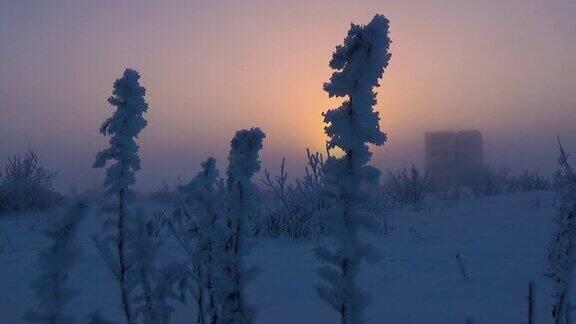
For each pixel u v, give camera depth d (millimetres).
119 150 1958
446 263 5418
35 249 6512
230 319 1797
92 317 1764
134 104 1994
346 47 1522
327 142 1552
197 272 2107
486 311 3455
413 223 9141
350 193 1529
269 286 4461
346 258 1530
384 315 3443
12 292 4203
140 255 1936
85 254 5488
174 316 3371
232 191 1815
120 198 1938
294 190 9352
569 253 2117
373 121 1526
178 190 1942
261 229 7969
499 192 14609
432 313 3453
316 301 3900
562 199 2189
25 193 10922
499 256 5691
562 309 2121
